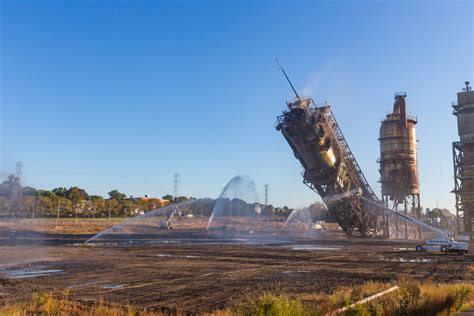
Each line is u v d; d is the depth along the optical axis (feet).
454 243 147.02
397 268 98.48
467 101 267.18
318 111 203.82
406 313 41.91
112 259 117.50
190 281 76.13
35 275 84.53
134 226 392.68
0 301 56.08
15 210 353.10
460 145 265.75
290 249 163.63
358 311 38.01
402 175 281.13
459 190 260.62
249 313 37.22
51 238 232.32
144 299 59.06
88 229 336.70
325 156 207.92
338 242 221.87
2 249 151.84
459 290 52.44
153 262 110.11
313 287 69.46
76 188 558.15
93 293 63.62
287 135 203.92
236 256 129.70
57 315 44.27
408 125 287.28
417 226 281.95
